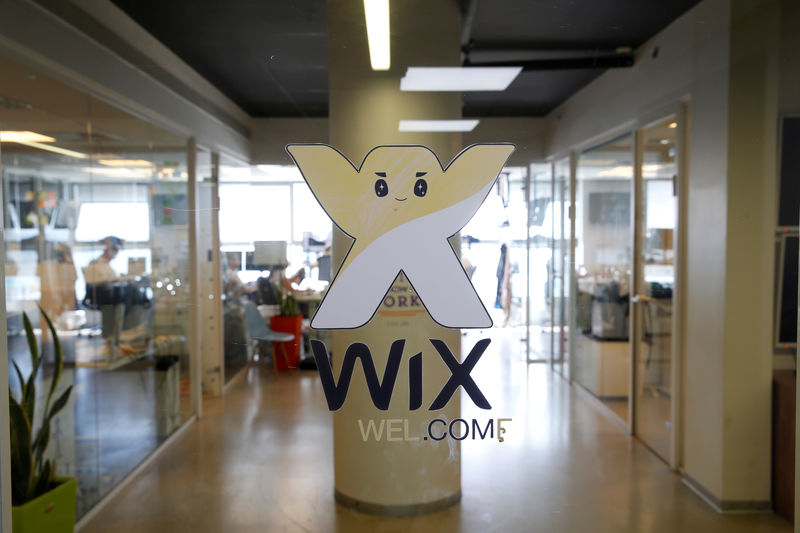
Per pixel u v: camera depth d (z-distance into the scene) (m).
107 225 3.71
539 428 3.04
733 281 3.17
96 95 3.29
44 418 3.05
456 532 2.65
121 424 3.82
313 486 3.08
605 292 4.55
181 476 3.56
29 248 3.07
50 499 2.82
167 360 4.29
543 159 2.23
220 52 2.49
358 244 2.15
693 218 3.48
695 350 3.46
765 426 3.19
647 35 2.94
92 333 3.55
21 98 3.00
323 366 2.17
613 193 4.45
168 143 3.63
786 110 3.10
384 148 2.18
